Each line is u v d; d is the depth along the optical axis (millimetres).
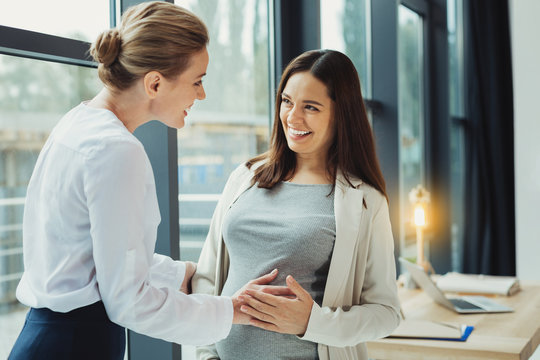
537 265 4180
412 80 4137
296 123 1393
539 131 4125
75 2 1632
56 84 1695
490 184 4652
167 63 1077
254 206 1443
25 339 1051
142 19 1083
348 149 1441
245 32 2404
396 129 3469
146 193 1092
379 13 3479
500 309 2170
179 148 2012
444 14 4301
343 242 1347
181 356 1815
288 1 2613
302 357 1333
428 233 4387
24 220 1114
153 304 1058
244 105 2396
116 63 1101
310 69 1402
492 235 4637
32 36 1412
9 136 1614
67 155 1040
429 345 1726
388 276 1403
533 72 4137
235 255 1414
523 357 1674
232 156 2316
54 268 1047
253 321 1247
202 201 2137
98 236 998
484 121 4648
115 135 1028
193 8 2094
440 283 2600
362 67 3451
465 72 4891
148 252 1125
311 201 1418
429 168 4387
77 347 1039
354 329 1290
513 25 4219
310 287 1354
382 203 1438
